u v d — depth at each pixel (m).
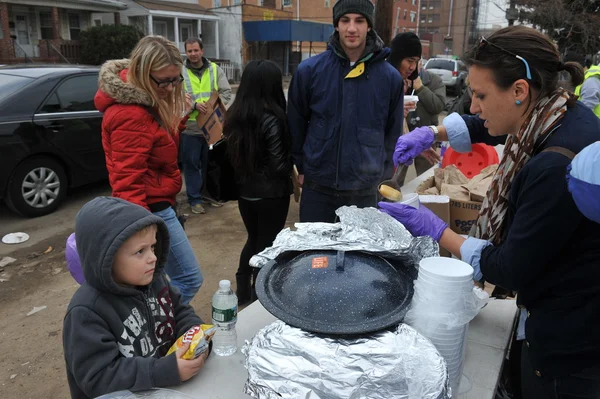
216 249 4.34
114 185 2.09
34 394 2.51
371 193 2.81
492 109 1.34
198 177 5.19
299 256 1.46
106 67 2.08
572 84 1.31
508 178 1.42
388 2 5.83
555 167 1.12
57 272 3.87
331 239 1.49
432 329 1.25
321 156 2.73
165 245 1.46
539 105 1.28
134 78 2.04
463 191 2.62
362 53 2.60
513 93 1.28
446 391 1.06
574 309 1.19
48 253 4.20
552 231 1.12
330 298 1.23
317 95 2.68
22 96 4.69
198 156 5.10
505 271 1.24
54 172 5.02
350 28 2.46
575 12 17.62
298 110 2.81
